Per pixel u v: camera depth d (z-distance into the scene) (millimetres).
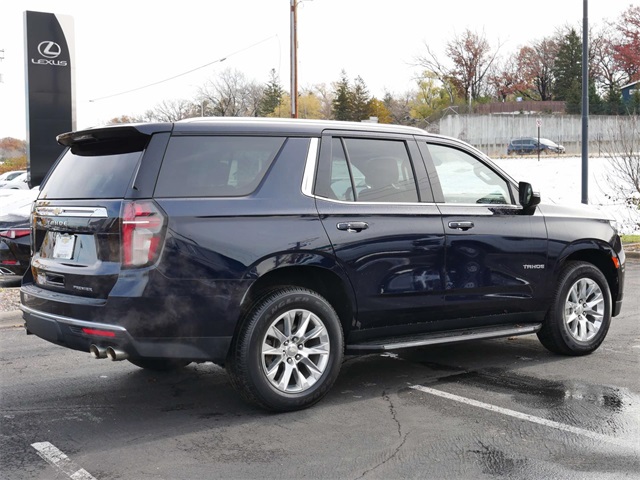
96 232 4605
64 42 19062
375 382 5820
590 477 3883
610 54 79500
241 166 4914
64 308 4691
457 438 4496
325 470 3996
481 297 5930
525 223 6223
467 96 76875
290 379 5078
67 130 19266
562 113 59688
